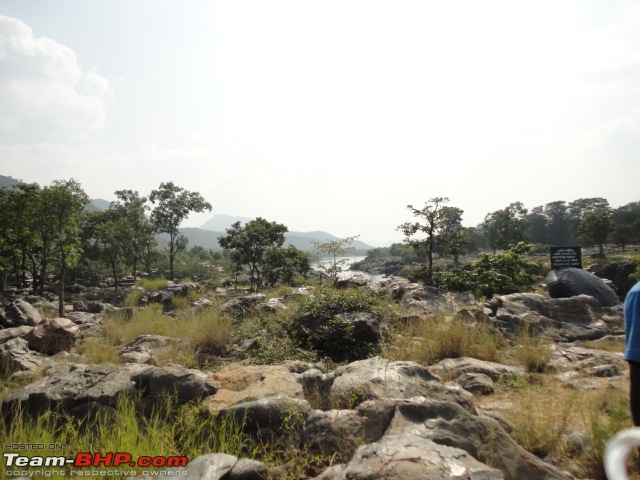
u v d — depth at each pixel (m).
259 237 51.47
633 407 2.15
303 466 4.00
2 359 8.95
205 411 4.94
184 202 64.50
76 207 31.95
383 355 9.03
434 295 14.48
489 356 8.34
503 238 84.00
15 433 4.45
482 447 3.77
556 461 4.12
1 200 41.81
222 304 15.40
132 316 17.62
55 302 38.28
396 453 3.20
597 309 11.57
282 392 5.30
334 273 20.86
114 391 5.19
